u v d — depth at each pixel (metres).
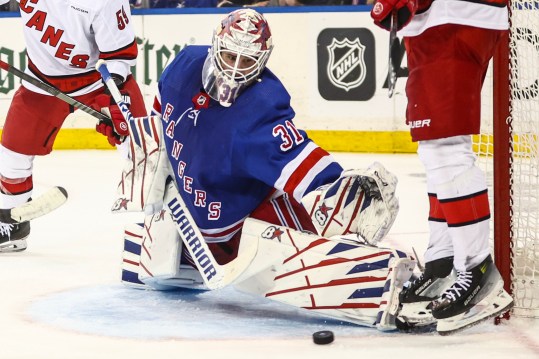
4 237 13.30
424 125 8.95
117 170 21.62
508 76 9.67
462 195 8.96
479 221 9.02
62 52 12.66
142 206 10.26
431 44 8.90
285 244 9.73
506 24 9.05
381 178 9.06
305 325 9.81
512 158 9.77
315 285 9.66
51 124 13.03
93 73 13.01
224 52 9.53
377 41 23.25
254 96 9.70
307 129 23.97
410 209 16.73
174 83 10.20
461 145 8.97
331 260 9.61
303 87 23.88
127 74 12.90
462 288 9.07
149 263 10.73
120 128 11.70
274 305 10.59
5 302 10.82
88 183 19.95
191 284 11.01
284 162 9.50
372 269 9.55
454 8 8.74
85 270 12.35
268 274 9.85
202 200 10.12
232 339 9.33
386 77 23.25
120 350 9.01
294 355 8.77
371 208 9.41
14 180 13.14
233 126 9.72
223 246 10.41
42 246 13.88
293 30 23.75
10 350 9.08
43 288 11.43
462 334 9.40
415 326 9.47
